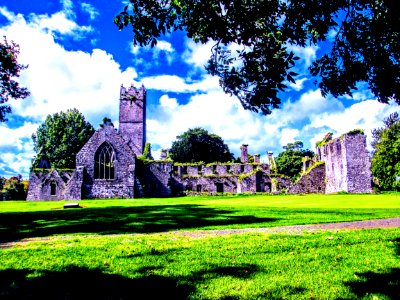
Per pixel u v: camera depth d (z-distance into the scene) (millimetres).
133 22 5977
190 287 5273
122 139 44438
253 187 53219
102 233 10508
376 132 59750
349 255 7082
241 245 8086
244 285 5355
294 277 5727
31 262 6656
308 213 15086
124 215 16094
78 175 42375
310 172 49000
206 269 6180
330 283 5434
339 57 6414
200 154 77625
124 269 6207
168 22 5949
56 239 9461
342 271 6027
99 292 5094
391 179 46938
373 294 4977
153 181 49312
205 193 50125
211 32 5738
